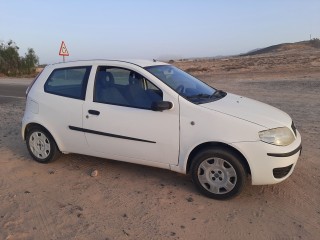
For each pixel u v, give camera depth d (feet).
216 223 13.99
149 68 17.90
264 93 49.93
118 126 17.49
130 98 17.46
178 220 14.21
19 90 64.03
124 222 14.07
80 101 18.63
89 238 12.97
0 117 35.06
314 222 13.97
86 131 18.48
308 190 16.76
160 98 16.63
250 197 16.14
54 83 19.80
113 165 20.17
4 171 19.51
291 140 15.62
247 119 15.30
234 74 88.63
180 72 19.88
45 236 13.12
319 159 20.68
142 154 17.24
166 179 18.20
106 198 16.17
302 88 53.21
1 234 13.24
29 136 20.59
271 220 14.17
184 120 16.01
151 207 15.28
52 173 19.15
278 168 15.01
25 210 15.10
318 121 30.45
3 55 139.54
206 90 18.61
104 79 18.30
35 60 144.97
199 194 16.47
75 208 15.24
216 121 15.49
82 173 19.12
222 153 15.39
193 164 16.16
